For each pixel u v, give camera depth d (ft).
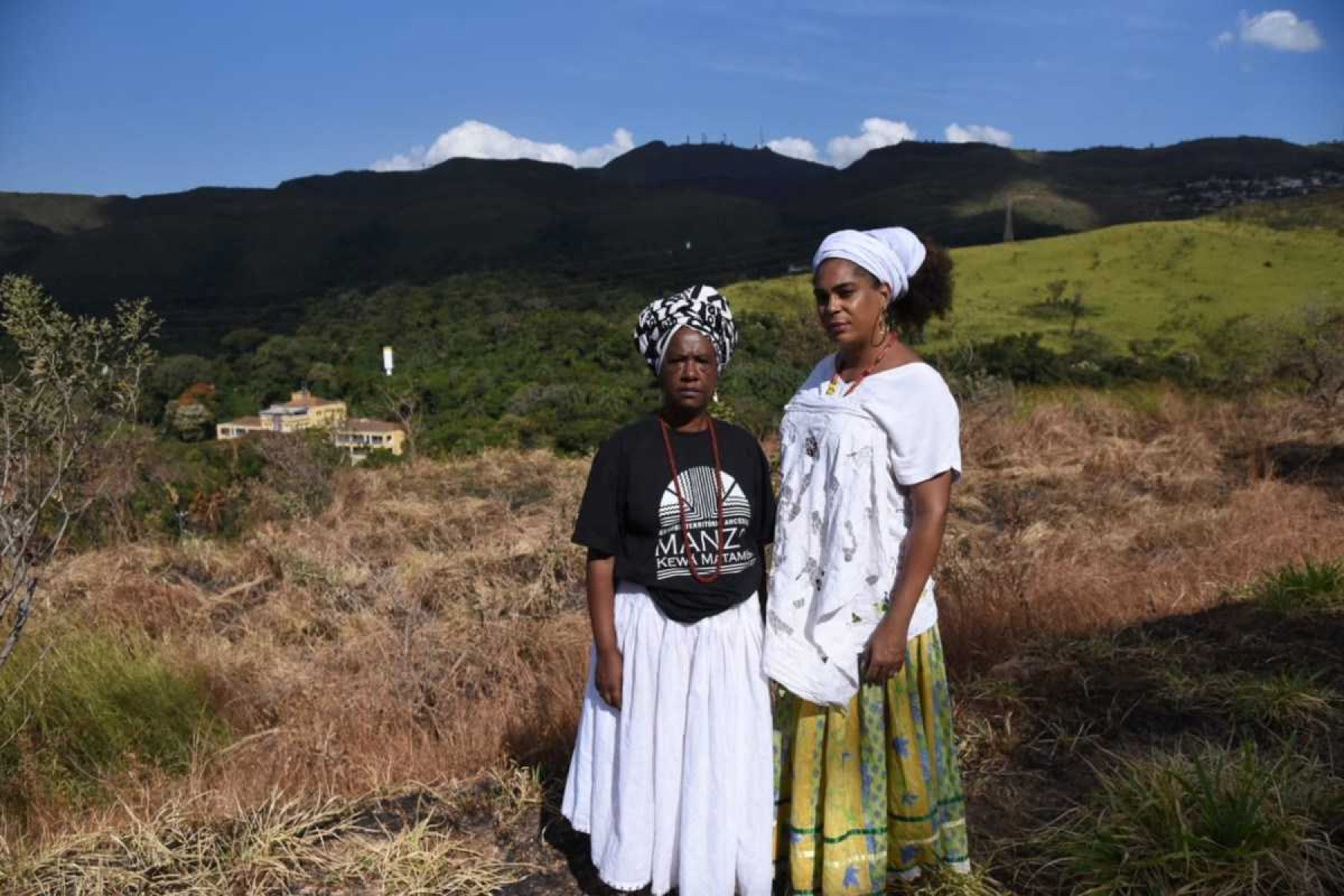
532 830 9.72
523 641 17.07
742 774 7.43
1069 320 360.28
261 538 23.76
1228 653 13.23
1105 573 18.11
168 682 14.89
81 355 12.86
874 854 7.34
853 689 7.17
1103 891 8.01
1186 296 384.47
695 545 7.41
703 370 7.36
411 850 9.23
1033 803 9.75
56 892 8.82
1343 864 8.17
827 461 7.20
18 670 14.12
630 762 7.47
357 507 27.12
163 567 22.43
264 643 17.53
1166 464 27.43
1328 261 420.77
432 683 15.11
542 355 181.57
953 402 7.11
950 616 15.39
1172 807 8.68
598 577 7.55
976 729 11.27
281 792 10.54
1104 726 11.25
